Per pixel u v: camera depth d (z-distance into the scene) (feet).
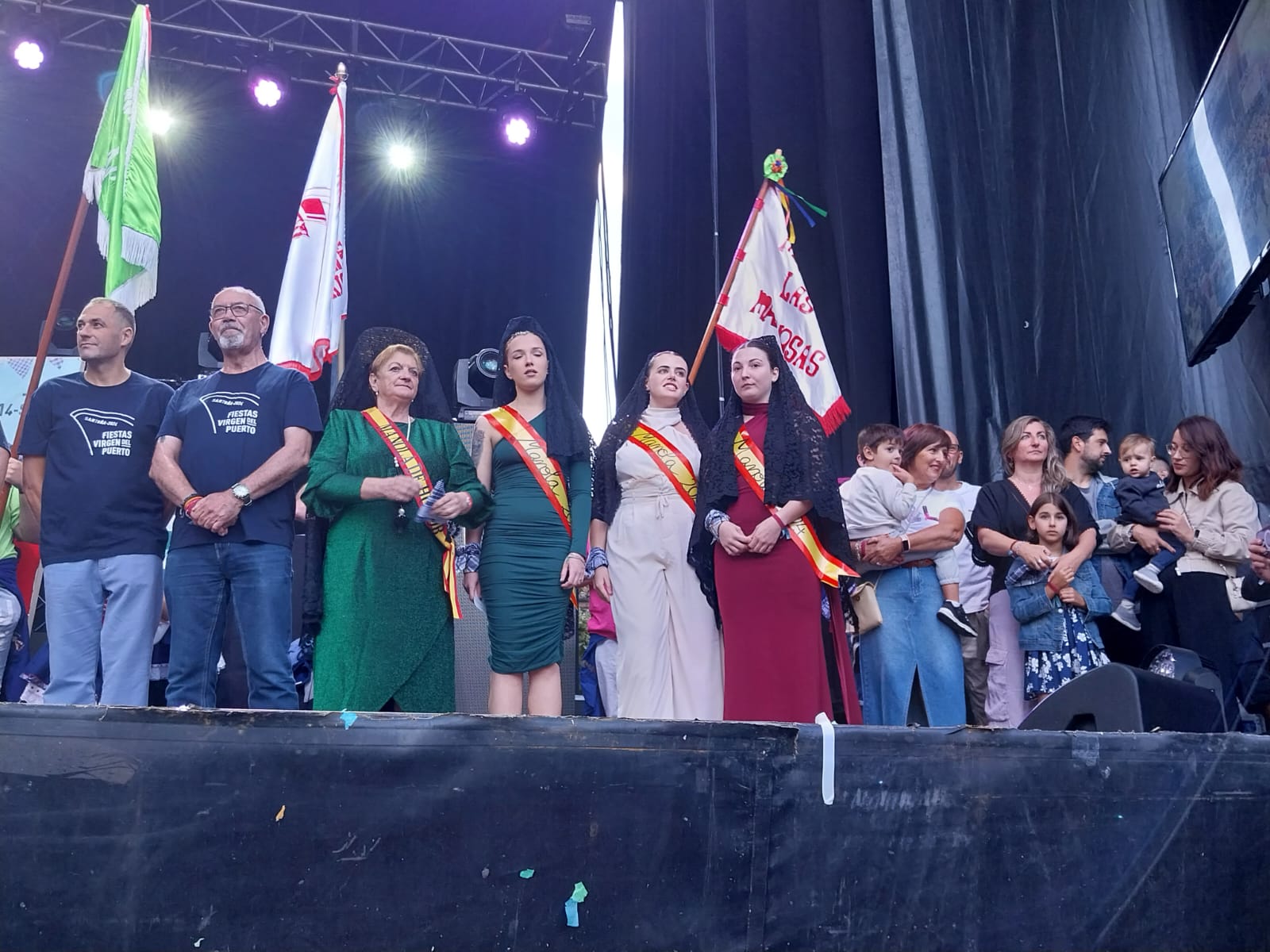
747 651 10.71
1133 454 14.38
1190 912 6.84
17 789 5.87
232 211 29.53
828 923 6.43
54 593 10.66
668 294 24.61
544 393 11.68
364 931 5.98
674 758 6.43
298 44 27.58
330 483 10.24
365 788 6.10
